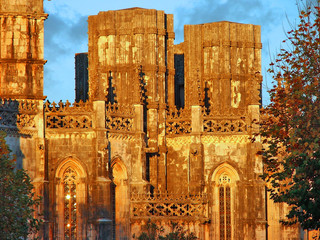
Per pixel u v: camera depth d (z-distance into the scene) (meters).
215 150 171.12
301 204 119.44
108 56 181.00
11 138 153.50
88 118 162.75
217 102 185.75
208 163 171.00
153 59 178.62
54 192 160.38
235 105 187.12
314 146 115.94
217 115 172.12
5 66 157.12
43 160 158.25
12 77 157.25
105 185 160.75
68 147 161.88
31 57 158.62
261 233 167.25
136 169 168.00
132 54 179.75
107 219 160.50
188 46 189.12
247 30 189.50
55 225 160.00
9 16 157.88
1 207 118.81
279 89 125.75
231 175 171.25
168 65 183.88
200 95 173.75
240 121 171.50
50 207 159.38
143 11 179.88
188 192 171.62
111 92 180.25
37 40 159.25
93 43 186.75
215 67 186.62
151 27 179.12
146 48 178.62
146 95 177.25
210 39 188.00
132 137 168.88
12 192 120.12
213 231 168.88
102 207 160.25
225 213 170.25
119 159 166.12
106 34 181.12
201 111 172.62
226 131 171.25
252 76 171.50
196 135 170.75
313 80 120.75
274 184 124.94
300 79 121.00
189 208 162.50
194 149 169.62
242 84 187.75
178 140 175.62
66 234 160.88
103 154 161.25
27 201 122.38
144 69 178.00
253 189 168.62
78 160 161.88
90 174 161.62
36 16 159.12
